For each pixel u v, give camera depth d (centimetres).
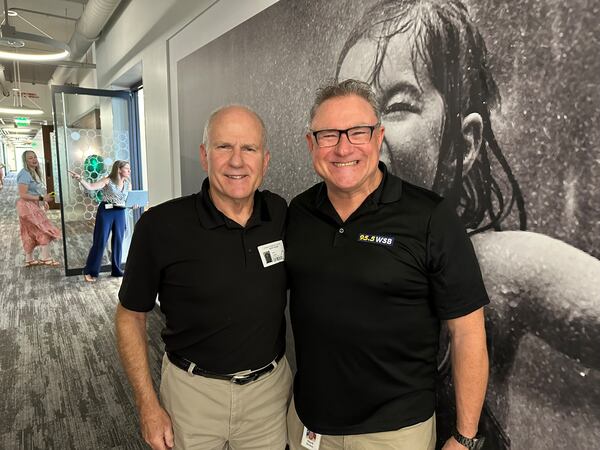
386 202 96
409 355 96
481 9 98
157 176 340
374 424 96
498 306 100
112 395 225
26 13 556
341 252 97
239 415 114
